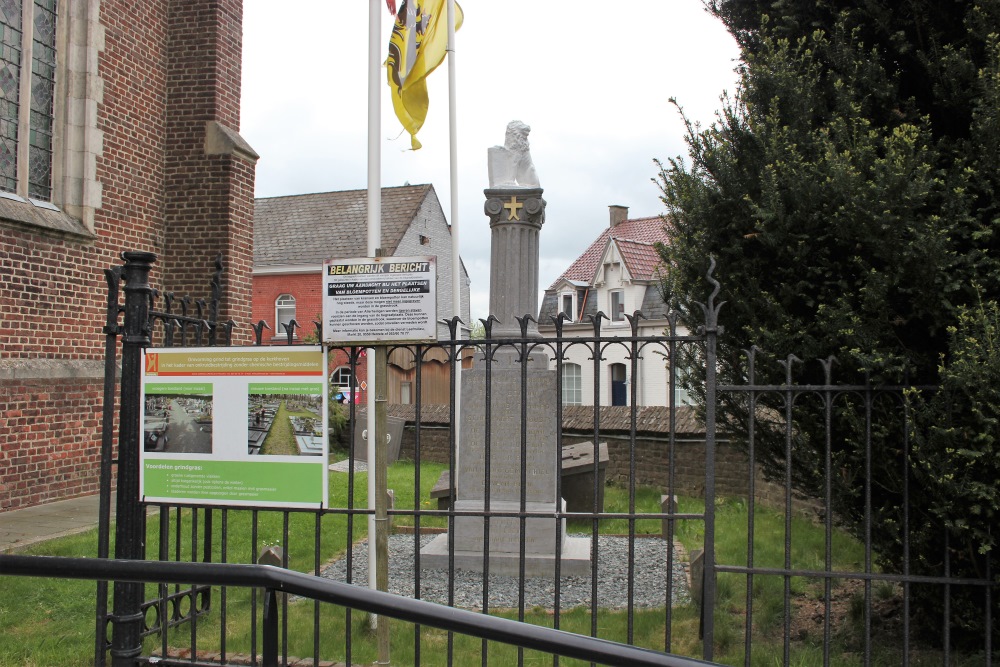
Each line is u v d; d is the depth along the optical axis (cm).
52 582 665
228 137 1327
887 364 442
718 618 593
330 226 3459
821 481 511
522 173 870
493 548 801
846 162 451
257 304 3309
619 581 741
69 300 1148
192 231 1334
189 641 548
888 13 502
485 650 446
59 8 1166
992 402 396
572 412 1456
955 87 476
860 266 466
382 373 450
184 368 483
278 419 471
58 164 1165
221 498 476
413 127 905
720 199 520
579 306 3653
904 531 423
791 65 506
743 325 531
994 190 454
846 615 589
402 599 254
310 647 537
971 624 473
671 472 426
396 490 1259
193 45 1338
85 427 1162
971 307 447
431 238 3709
